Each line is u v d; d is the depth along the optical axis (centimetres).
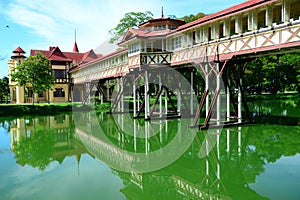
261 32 1081
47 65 2875
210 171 791
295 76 3372
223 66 1270
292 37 969
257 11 1112
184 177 749
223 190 652
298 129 1298
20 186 695
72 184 704
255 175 725
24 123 1908
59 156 1004
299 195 591
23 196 629
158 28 1838
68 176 770
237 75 1430
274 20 1214
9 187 689
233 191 644
